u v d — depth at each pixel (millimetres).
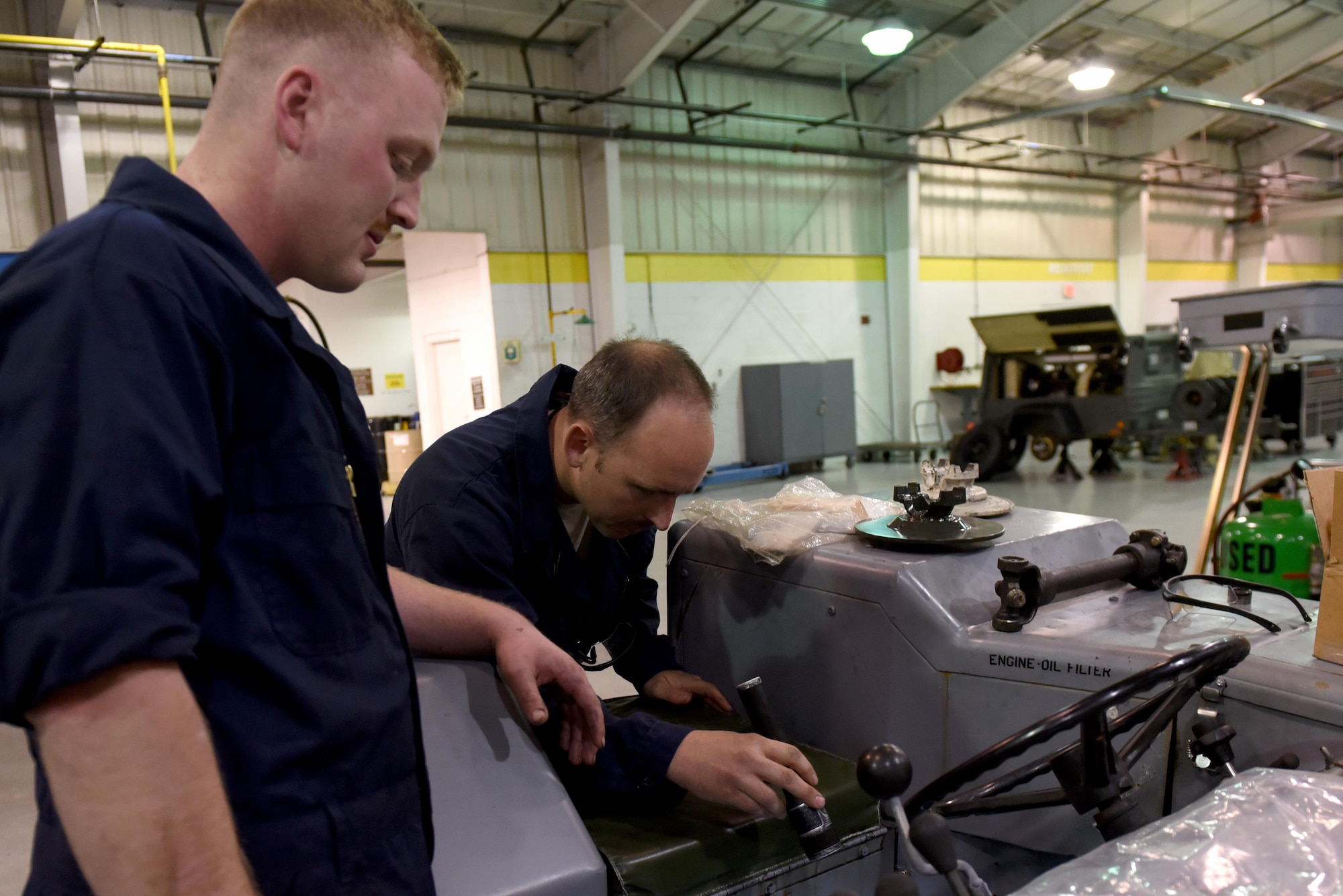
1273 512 2180
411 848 605
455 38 5957
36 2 4531
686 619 1332
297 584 533
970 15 6598
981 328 6059
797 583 1132
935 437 8531
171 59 4262
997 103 8695
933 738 986
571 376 1126
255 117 556
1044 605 979
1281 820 592
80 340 431
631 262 6836
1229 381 5734
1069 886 558
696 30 6379
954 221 8609
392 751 589
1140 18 6984
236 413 521
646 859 810
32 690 396
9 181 4645
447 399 7047
